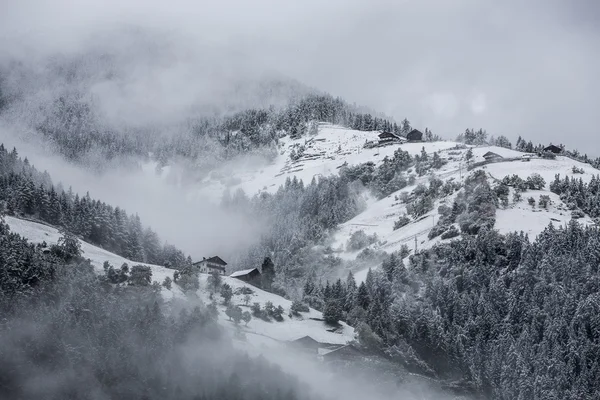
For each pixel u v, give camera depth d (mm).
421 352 189375
